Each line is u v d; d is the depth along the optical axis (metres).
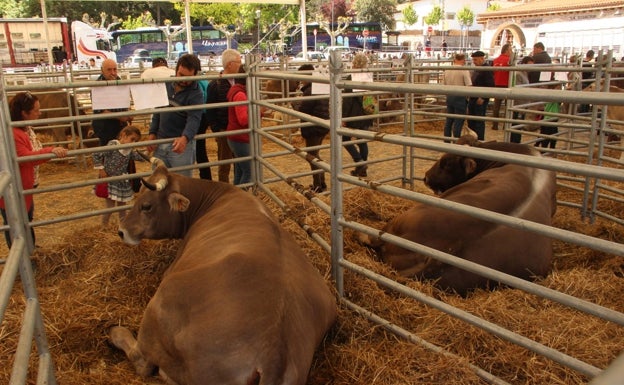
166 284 2.56
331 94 3.39
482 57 9.33
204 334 2.32
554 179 4.86
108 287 3.94
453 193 4.48
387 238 3.24
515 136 8.20
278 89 11.65
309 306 2.60
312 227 4.64
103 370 3.04
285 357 2.27
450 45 45.25
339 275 3.66
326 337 3.23
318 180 6.70
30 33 24.33
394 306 3.42
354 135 3.29
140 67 11.95
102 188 5.14
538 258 3.97
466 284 3.69
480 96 2.52
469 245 3.73
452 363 2.79
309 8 49.22
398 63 14.10
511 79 7.09
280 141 4.64
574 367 2.39
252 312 2.33
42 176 8.60
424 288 3.59
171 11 47.41
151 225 3.69
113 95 4.67
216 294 2.42
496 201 4.01
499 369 2.87
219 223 3.27
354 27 33.75
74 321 3.42
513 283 2.60
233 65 5.86
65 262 4.36
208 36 30.28
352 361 2.93
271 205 5.20
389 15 52.06
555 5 31.61
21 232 2.32
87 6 46.53
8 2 44.88
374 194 5.98
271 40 34.00
